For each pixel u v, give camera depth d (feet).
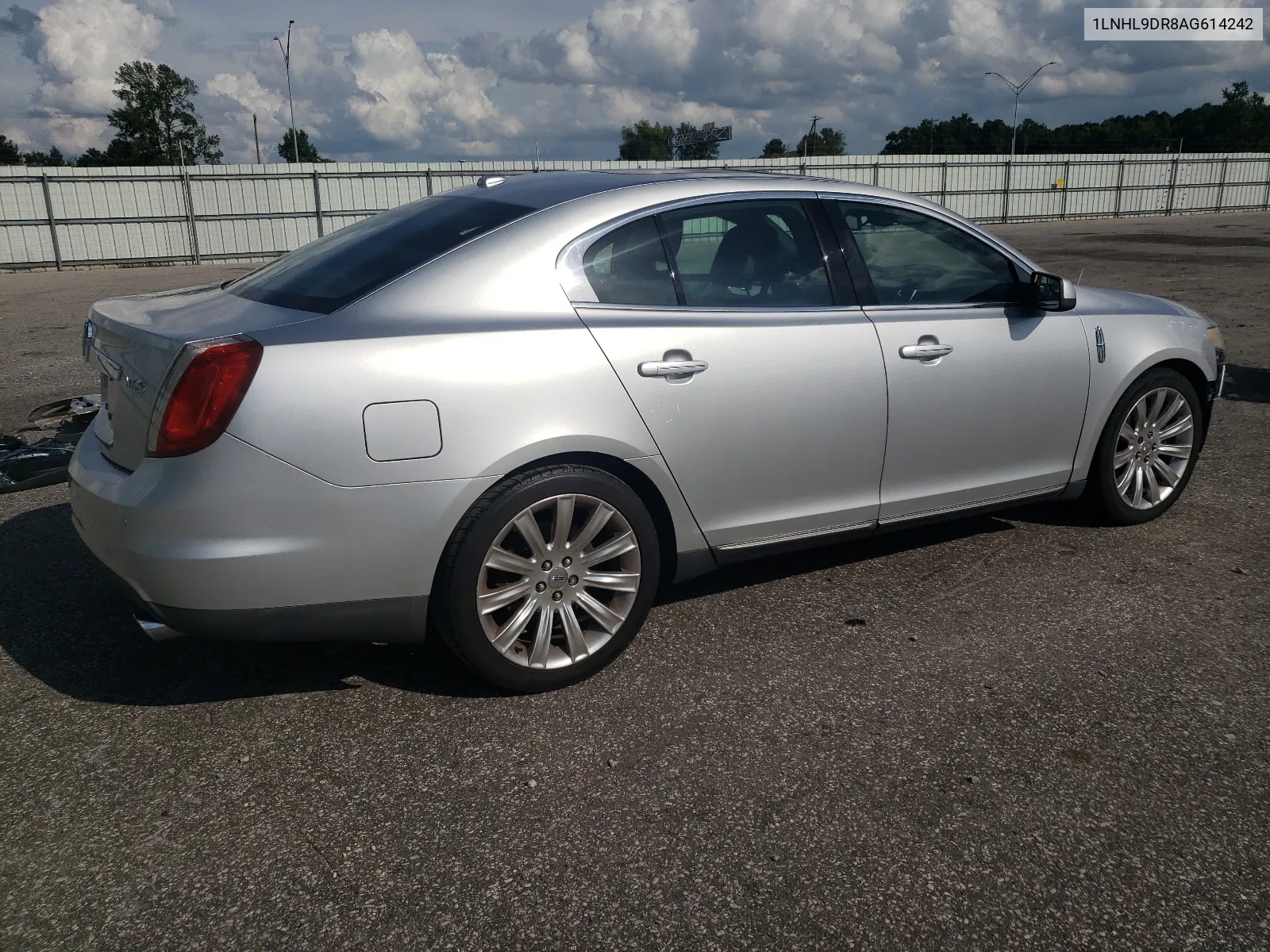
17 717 9.53
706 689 10.02
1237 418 21.56
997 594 12.28
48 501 16.08
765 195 11.12
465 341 9.05
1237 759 8.77
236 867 7.45
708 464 10.43
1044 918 6.90
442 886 7.23
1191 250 76.18
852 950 6.61
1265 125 321.11
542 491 9.40
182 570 8.42
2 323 44.16
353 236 11.05
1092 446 13.70
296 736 9.22
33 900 7.11
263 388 8.38
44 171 95.30
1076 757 8.80
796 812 8.04
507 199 10.62
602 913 6.95
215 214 103.55
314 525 8.62
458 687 10.10
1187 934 6.75
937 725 9.32
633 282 10.16
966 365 12.03
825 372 10.94
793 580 12.79
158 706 9.75
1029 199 141.28
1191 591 12.34
